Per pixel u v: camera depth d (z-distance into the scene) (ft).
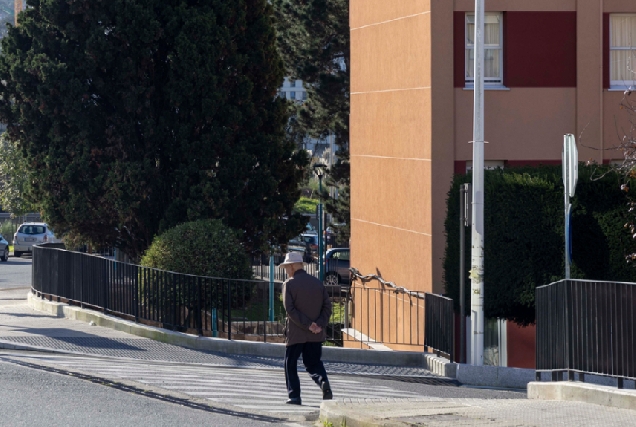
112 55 138.72
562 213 95.76
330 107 212.64
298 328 59.67
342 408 53.16
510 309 98.63
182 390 63.41
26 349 88.84
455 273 99.81
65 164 140.67
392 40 125.39
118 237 149.79
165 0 142.00
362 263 141.18
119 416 52.11
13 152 303.89
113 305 110.42
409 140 120.26
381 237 131.75
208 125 144.15
